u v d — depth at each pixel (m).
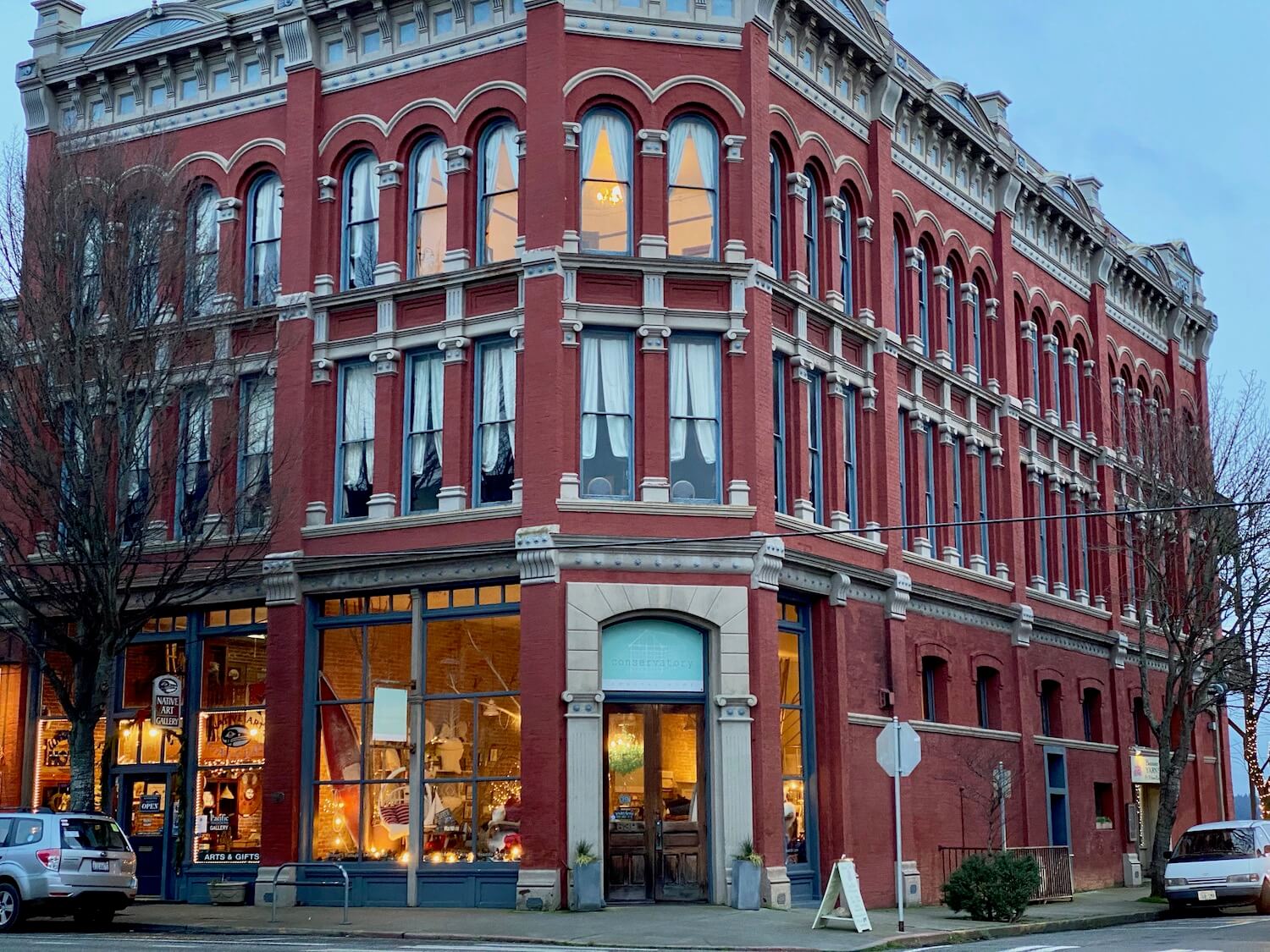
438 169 28.20
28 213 25.52
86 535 24.62
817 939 20.75
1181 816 44.34
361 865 26.27
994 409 35.97
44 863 22.27
